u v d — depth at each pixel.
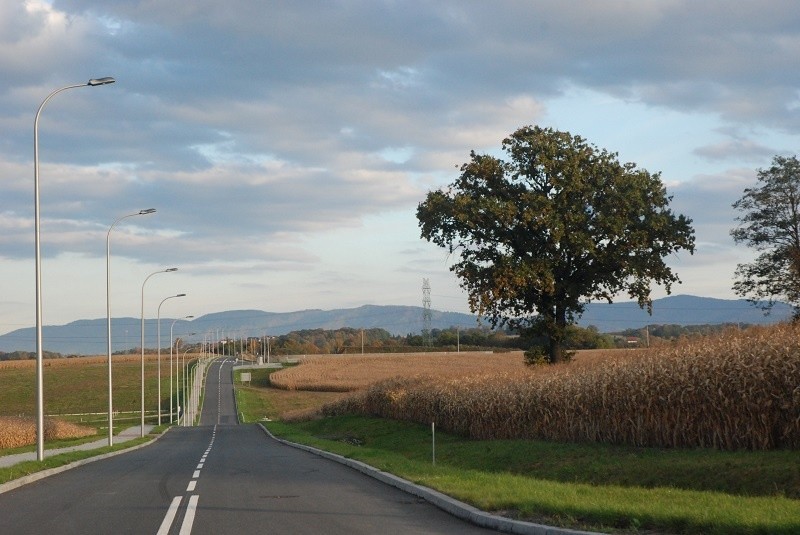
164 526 13.05
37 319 28.30
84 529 12.95
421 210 45.75
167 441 54.41
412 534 12.07
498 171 44.94
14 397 124.62
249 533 12.26
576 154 43.31
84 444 49.69
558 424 27.64
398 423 45.19
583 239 41.47
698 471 18.17
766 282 46.06
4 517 14.62
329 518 13.83
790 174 45.31
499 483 17.19
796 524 9.98
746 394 19.22
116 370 158.12
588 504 13.10
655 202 43.50
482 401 32.66
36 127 28.06
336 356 149.38
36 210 28.11
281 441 47.84
